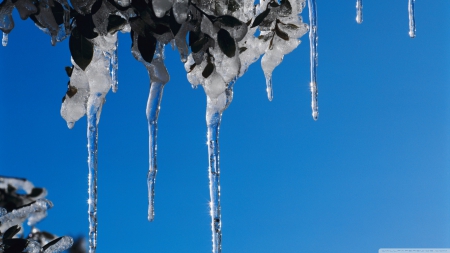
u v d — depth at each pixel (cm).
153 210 233
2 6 218
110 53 228
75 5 219
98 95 227
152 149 231
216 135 232
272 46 233
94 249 232
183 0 216
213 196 233
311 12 247
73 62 224
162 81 227
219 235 234
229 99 231
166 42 219
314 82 248
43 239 279
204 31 221
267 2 232
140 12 218
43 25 218
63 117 225
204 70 221
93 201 231
